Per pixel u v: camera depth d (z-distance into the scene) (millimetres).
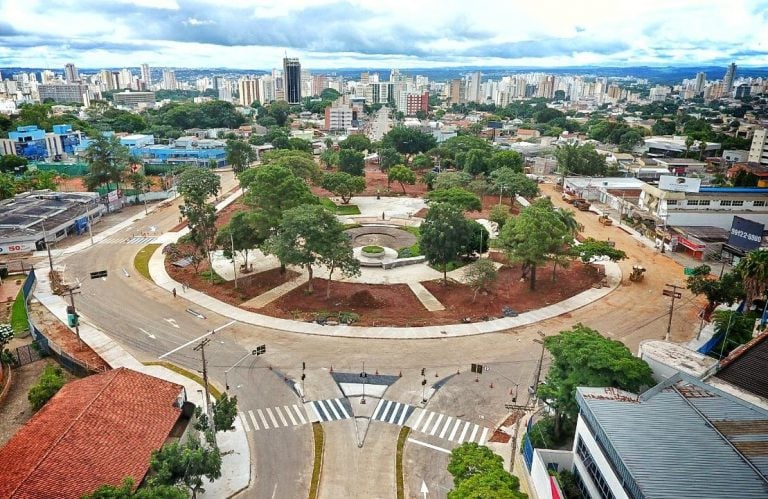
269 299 77062
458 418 51688
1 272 84312
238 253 94938
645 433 33656
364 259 92812
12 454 39969
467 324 70000
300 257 73000
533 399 53594
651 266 92750
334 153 176375
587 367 43656
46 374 52875
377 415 51875
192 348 63406
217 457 39219
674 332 68500
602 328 69562
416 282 83812
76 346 63312
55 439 40219
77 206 117500
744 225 90250
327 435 49062
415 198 144625
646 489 28703
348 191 132375
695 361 49469
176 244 100000
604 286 83188
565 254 81500
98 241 103625
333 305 75000
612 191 139250
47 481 36594
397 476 44188
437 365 60594
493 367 60281
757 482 29484
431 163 180375
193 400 53094
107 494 33156
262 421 50688
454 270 89188
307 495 41969
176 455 37344
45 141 182250
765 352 47219
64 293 78125
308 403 53438
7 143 172625
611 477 32844
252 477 43688
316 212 75562
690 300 78562
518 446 47656
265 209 90188
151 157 192875
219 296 78000
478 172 154000
